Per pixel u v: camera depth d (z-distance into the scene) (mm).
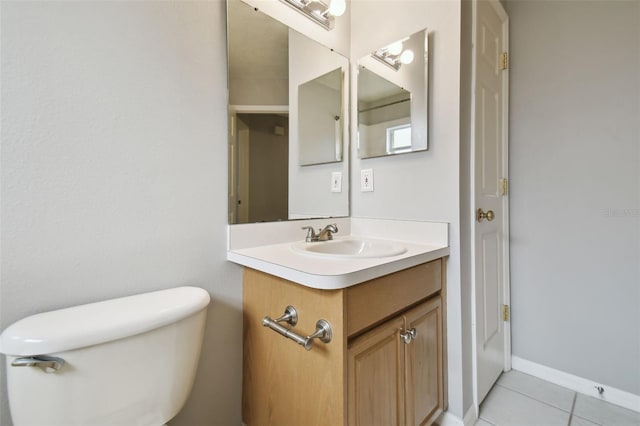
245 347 1100
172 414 759
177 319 742
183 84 949
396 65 1374
